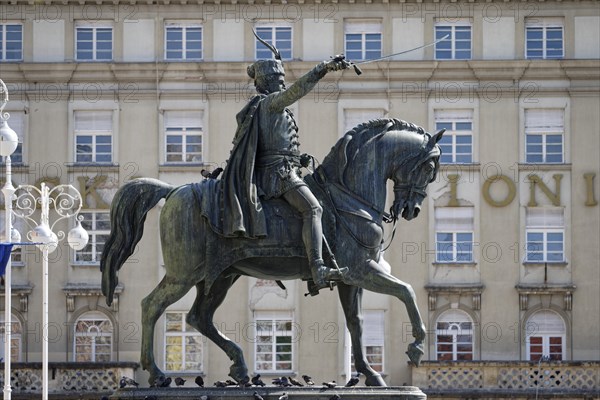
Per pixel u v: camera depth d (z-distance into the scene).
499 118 87.19
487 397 84.00
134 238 30.61
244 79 87.44
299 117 86.56
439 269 87.00
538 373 84.44
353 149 30.20
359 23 87.44
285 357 85.88
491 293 86.81
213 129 87.44
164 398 28.92
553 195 87.12
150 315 30.23
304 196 29.59
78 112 87.62
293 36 87.44
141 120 87.50
